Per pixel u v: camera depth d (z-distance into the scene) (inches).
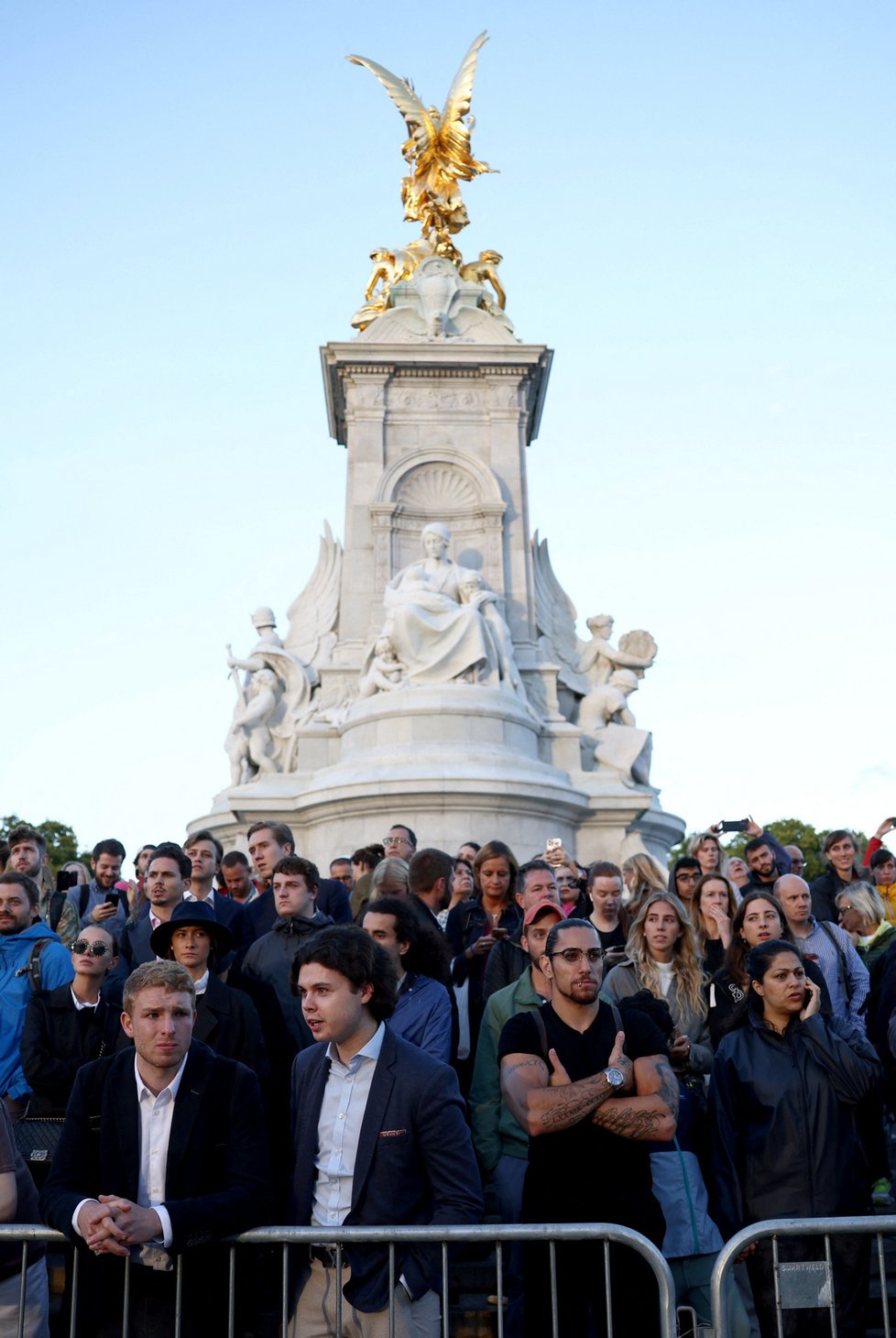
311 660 1210.0
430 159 1349.7
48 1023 357.4
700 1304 311.4
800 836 2394.2
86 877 640.4
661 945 372.5
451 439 1226.0
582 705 1181.7
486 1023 350.3
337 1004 270.4
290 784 1098.1
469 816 994.7
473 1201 265.7
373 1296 256.2
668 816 1146.7
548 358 1259.8
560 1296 278.4
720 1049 322.0
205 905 339.3
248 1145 266.8
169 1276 260.2
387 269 1311.5
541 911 342.6
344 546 1200.2
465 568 1134.4
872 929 487.8
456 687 1045.8
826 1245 246.1
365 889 522.0
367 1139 267.6
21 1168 274.8
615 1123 278.8
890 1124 493.4
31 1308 266.4
